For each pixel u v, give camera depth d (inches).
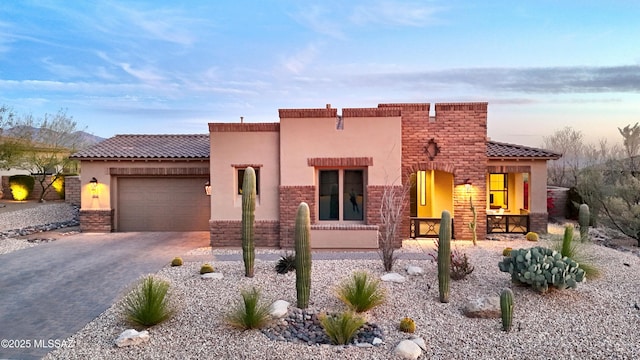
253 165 679.1
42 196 1138.7
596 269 475.5
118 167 847.1
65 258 605.9
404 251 627.8
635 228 708.0
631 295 418.0
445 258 394.0
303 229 376.8
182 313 370.9
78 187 1102.4
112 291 449.1
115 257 610.5
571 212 1028.5
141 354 298.7
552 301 394.9
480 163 714.8
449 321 356.5
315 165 660.1
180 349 305.4
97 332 338.3
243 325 337.1
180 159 836.6
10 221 896.3
